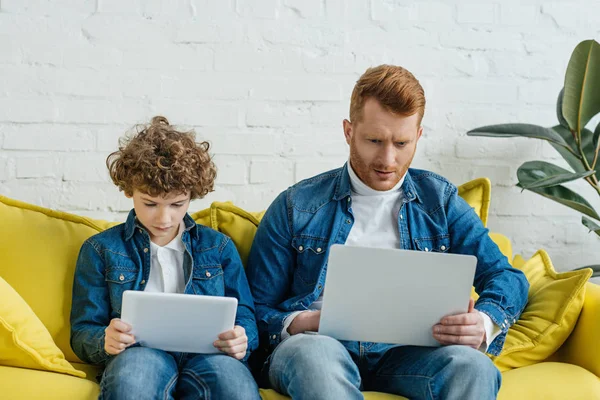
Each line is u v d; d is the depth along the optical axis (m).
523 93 2.29
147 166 1.55
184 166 1.58
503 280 1.67
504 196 2.29
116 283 1.64
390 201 1.74
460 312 1.50
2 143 2.07
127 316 1.44
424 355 1.50
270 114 2.19
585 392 1.56
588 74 2.01
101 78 2.10
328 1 2.20
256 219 1.90
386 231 1.73
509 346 1.70
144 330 1.45
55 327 1.70
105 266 1.66
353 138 1.68
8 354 1.50
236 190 2.18
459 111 2.27
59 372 1.53
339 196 1.74
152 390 1.39
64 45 2.09
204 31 2.15
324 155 2.21
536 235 2.30
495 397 1.43
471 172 2.27
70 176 2.10
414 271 1.45
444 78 2.26
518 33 2.29
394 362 1.57
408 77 1.63
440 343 1.51
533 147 2.29
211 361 1.48
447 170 2.26
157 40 2.12
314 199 1.76
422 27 2.24
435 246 1.74
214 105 2.16
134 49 2.12
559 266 2.32
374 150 1.63
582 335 1.73
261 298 1.72
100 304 1.63
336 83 2.21
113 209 2.12
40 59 2.08
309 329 1.59
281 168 2.19
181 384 1.51
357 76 2.22
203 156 1.66
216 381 1.44
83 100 2.10
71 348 1.65
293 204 1.75
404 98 1.59
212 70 2.15
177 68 2.14
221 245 1.73
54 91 2.09
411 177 1.81
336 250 1.44
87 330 1.57
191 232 1.72
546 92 2.31
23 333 1.51
